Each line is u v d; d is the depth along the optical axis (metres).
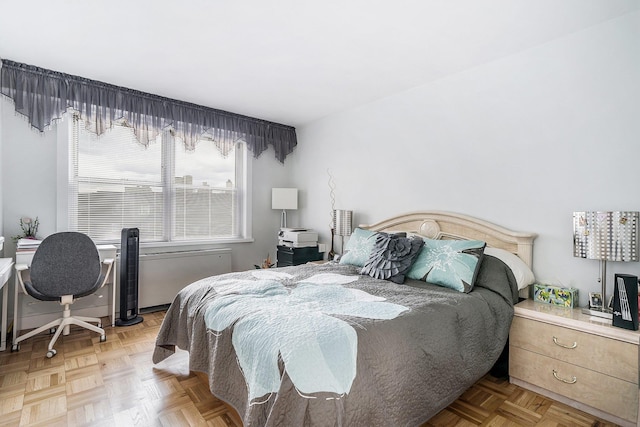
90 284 2.72
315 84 3.29
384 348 1.47
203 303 2.04
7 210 2.94
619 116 2.12
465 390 1.89
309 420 1.24
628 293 1.77
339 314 1.66
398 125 3.51
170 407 1.87
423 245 2.61
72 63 2.86
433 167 3.19
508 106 2.66
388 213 3.62
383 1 1.97
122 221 3.60
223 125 4.14
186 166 4.06
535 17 2.12
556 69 2.40
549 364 2.01
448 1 1.96
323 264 3.17
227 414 1.81
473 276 2.25
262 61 2.78
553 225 2.42
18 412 1.80
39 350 2.60
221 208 4.38
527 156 2.55
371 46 2.52
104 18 2.17
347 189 4.09
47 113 2.98
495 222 2.74
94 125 3.23
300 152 4.81
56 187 3.14
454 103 3.02
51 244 2.56
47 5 2.03
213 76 3.10
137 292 3.36
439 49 2.56
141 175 3.71
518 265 2.40
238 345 1.59
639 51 2.05
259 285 2.20
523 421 1.79
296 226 4.86
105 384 2.11
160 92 3.53
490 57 2.69
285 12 2.09
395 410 1.44
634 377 1.69
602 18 2.14
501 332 2.09
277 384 1.32
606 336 1.78
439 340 1.71
